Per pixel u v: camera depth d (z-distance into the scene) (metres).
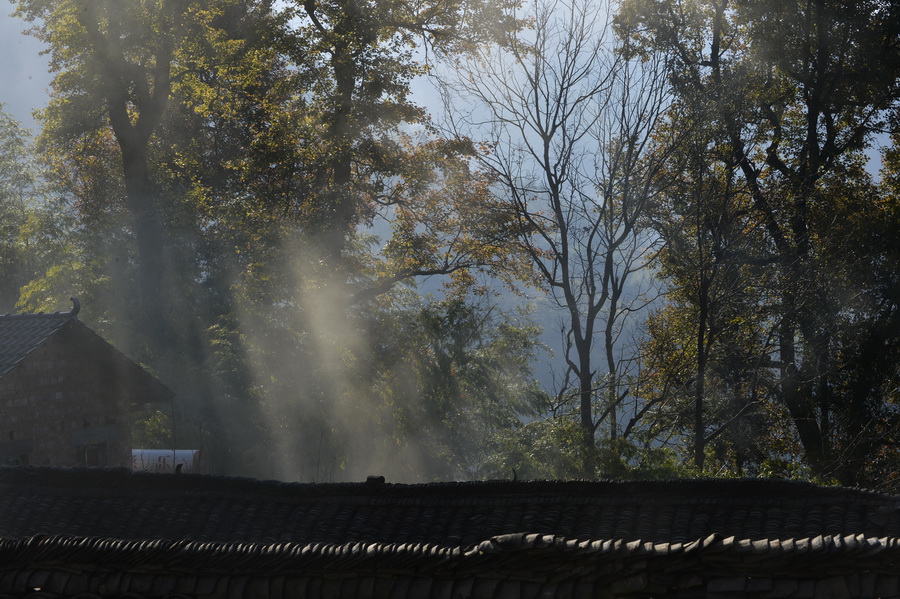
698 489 8.41
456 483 9.11
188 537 8.78
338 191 32.47
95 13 30.11
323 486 9.27
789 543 4.56
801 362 28.14
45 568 5.28
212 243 34.00
